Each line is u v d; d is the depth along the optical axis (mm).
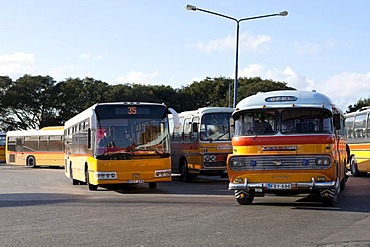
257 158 15148
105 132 21234
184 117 28953
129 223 12945
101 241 10578
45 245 10258
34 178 33500
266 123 15383
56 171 42719
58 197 20125
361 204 16203
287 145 15031
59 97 78188
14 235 11484
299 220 12992
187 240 10547
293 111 15297
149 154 21328
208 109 26953
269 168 15062
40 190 23875
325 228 11773
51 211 15648
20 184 28172
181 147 29000
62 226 12688
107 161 20969
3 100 76375
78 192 22453
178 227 12188
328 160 14820
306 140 14969
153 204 17016
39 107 78188
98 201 18281
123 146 21188
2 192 22938
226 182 27797
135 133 21438
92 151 21547
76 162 26312
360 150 29141
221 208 15570
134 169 21125
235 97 37438
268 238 10641
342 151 19875
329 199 15469
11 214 15117
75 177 26781
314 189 15047
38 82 77562
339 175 17438
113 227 12367
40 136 48594
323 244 9969
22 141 49812
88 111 22703
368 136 28219
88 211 15492
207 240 10516
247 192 16047
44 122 77562
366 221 12734
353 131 30109
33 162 48875
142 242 10398
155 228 12102
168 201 17891
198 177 32312
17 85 76688
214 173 26688
